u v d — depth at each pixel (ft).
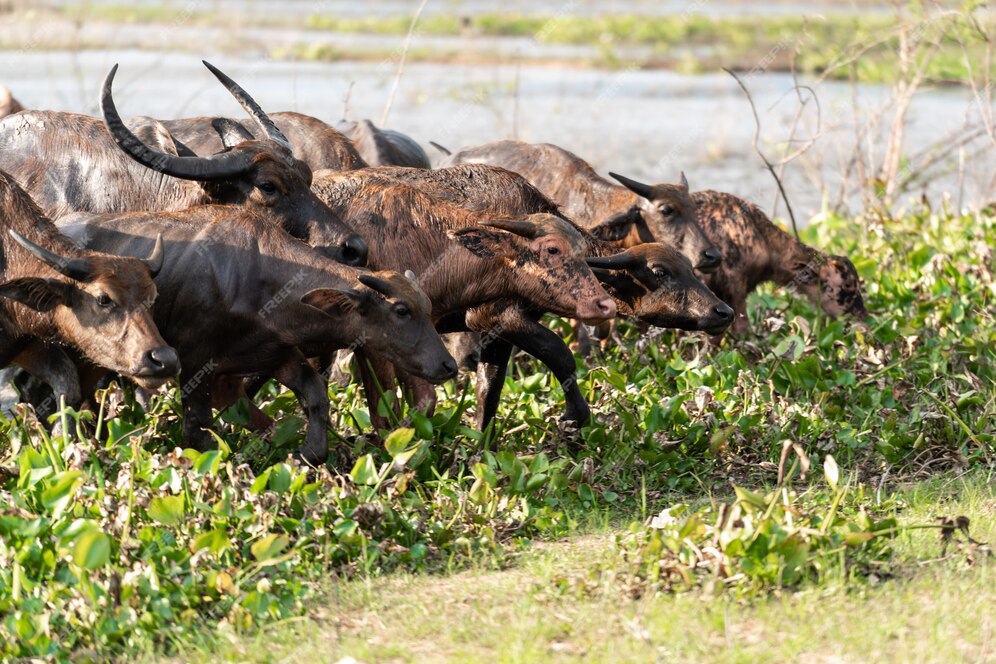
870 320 122.21
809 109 251.19
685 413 96.37
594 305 93.81
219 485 76.07
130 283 81.66
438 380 87.45
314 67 321.11
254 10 438.40
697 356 109.09
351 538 74.49
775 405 100.01
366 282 85.10
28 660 62.54
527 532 80.79
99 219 90.63
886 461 94.12
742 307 128.67
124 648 64.54
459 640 64.69
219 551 70.23
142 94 260.01
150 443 90.84
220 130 107.86
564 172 127.24
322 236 94.84
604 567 72.33
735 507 70.38
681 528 71.31
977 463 93.50
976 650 61.72
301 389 88.53
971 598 67.05
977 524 79.41
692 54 376.07
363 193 97.96
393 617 67.92
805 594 67.36
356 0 511.40
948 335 115.14
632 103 293.64
